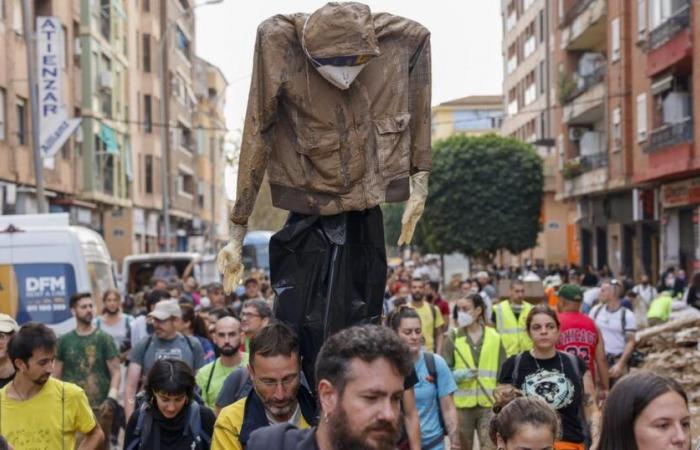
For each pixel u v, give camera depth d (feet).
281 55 15.06
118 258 158.71
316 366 10.85
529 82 214.90
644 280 90.27
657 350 47.26
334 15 14.70
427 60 15.71
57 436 21.58
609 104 123.24
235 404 16.22
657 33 101.65
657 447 12.61
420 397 26.94
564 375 26.53
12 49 96.37
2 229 48.21
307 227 15.46
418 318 27.14
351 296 15.66
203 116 267.18
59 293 48.08
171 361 21.62
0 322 25.98
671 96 101.76
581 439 26.55
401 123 15.43
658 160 102.53
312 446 11.36
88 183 129.59
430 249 185.57
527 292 50.72
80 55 128.77
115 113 148.77
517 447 16.92
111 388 34.42
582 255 154.10
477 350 33.65
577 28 135.64
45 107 92.89
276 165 15.44
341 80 14.92
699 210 101.55
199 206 258.98
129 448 21.75
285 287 15.64
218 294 53.21
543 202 190.90
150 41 175.42
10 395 21.63
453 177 177.58
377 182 15.39
